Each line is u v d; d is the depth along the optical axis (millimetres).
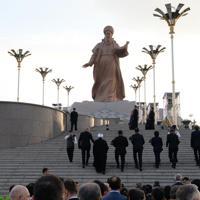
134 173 21609
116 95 47688
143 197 7711
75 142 23953
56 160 24953
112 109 46562
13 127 29547
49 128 31531
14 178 22062
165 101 77062
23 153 26656
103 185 8547
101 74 47125
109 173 21734
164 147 26812
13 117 29672
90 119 38750
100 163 21516
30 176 22250
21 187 5453
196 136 22484
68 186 7219
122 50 46688
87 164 23109
